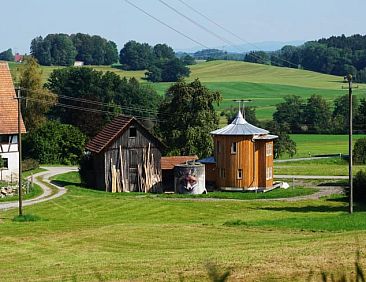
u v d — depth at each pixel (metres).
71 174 148.12
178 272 47.75
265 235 68.62
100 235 71.50
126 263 53.12
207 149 165.38
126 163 131.50
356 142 194.25
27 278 49.94
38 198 112.81
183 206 107.31
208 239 67.56
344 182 143.00
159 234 71.25
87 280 47.34
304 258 50.03
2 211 97.88
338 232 68.56
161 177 133.38
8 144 132.12
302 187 136.38
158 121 175.88
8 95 135.50
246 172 135.50
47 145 172.00
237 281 43.59
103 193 125.50
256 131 137.00
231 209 103.88
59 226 80.00
